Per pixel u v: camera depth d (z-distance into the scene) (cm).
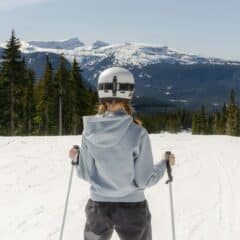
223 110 9738
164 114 11431
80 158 376
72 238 738
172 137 2862
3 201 998
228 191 1129
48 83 5928
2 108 5209
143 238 367
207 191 1132
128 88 355
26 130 5809
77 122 5947
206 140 2700
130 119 354
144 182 363
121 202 363
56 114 5984
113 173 357
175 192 1120
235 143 2527
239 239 738
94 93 6431
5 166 1458
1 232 762
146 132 361
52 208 938
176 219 863
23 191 1105
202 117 9925
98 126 355
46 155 1722
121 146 354
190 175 1378
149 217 375
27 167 1445
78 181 1242
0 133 5253
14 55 5162
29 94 5909
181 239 736
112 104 359
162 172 380
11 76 5159
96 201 368
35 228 788
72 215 884
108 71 357
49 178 1278
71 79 5922
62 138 2408
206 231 782
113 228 371
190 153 1978
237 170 1482
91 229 368
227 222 840
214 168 1526
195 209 946
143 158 360
